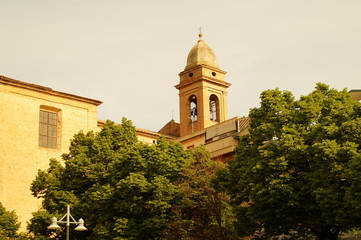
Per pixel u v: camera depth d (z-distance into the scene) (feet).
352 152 99.30
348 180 100.07
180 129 281.95
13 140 175.94
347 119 108.27
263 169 108.47
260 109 119.65
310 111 110.83
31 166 177.88
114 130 151.84
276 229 113.19
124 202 129.90
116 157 144.66
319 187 99.55
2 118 175.01
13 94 179.42
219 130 205.46
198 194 130.82
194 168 135.13
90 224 137.08
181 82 287.07
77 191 143.54
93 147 146.72
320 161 102.68
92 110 200.23
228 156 168.35
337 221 100.27
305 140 108.37
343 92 117.19
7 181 171.22
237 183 118.11
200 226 131.75
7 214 139.44
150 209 133.08
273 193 103.71
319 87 119.14
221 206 131.03
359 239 128.36
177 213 132.98
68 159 152.76
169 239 129.90
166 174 134.51
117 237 126.41
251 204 113.09
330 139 105.50
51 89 188.03
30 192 174.81
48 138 187.01
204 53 286.46
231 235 127.03
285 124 114.01
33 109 183.21
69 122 192.65
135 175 129.90
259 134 116.67
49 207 142.31
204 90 275.59
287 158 106.83
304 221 106.22
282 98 119.85
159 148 139.23
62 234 139.33
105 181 142.82
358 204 92.94
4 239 134.41
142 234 130.62
